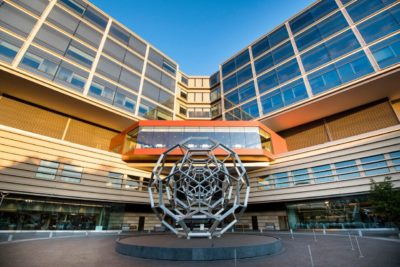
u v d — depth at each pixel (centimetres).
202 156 2703
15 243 1457
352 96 2709
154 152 2734
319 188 2488
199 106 4944
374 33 2655
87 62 3045
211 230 1375
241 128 2933
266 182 2934
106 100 3050
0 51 2302
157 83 4016
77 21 3158
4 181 2017
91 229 2527
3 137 2103
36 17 2716
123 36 3759
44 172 2269
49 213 2294
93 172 2600
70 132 3025
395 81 2439
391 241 1409
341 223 2331
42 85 2497
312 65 3106
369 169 2211
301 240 1650
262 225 3070
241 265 835
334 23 3092
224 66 4753
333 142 2512
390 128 2170
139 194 2906
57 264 840
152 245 1053
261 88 3675
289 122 3384
